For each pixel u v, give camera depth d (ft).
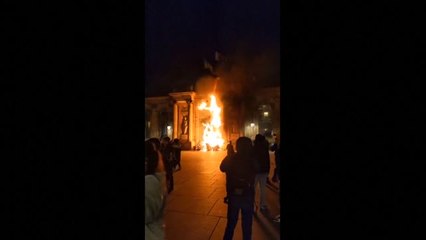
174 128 127.54
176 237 13.56
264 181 17.65
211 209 18.58
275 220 15.79
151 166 6.10
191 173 37.50
